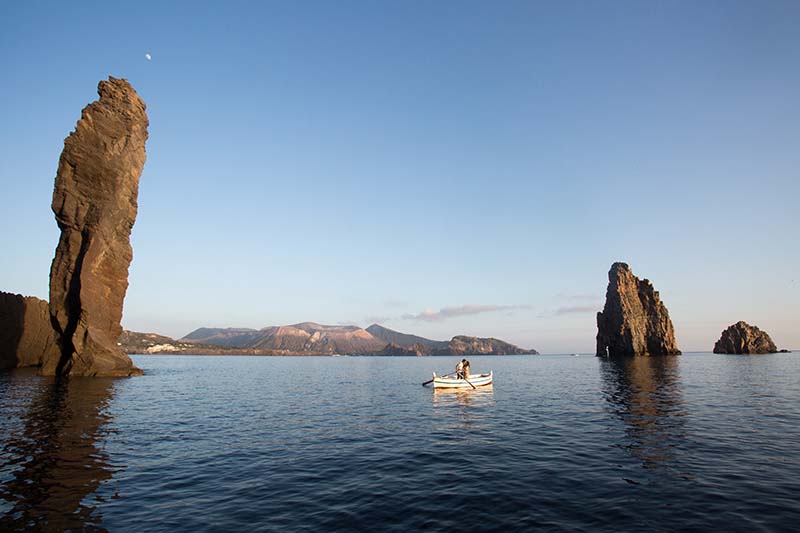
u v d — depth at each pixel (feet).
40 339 219.20
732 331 508.12
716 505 36.32
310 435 69.00
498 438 65.62
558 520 33.65
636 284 428.97
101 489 41.11
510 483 43.24
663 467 47.80
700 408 90.27
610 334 422.82
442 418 85.71
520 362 500.33
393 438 66.69
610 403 102.17
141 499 38.73
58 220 173.06
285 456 55.16
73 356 165.68
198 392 136.26
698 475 44.62
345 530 32.14
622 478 44.11
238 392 141.08
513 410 94.84
